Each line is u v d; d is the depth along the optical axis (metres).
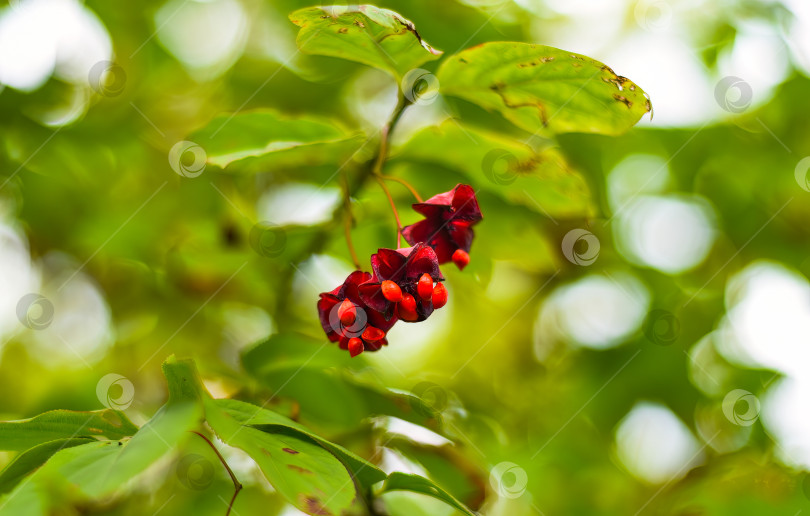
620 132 0.80
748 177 0.93
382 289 0.77
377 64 0.79
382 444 0.81
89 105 0.89
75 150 0.89
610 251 0.92
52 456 0.74
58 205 0.89
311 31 0.78
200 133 0.80
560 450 0.93
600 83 0.78
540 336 0.95
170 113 0.90
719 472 0.87
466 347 0.94
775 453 0.91
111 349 0.89
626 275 0.93
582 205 0.82
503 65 0.78
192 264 0.86
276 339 0.81
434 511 0.81
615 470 0.93
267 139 0.81
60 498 0.73
